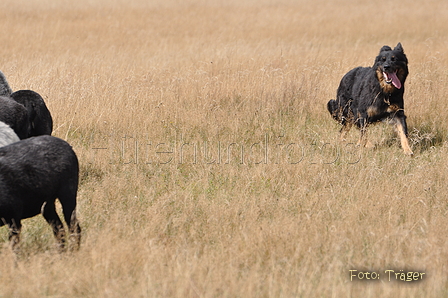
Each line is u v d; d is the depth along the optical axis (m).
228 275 9.82
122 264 10.22
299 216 12.30
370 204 13.11
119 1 76.94
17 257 10.45
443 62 28.94
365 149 18.00
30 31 44.25
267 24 50.16
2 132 12.65
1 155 10.59
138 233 11.71
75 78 23.64
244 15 58.00
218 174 15.86
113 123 19.69
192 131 19.88
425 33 45.38
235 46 34.06
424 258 10.35
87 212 13.16
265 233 11.47
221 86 23.73
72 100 20.83
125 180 14.82
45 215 11.50
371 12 60.09
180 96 22.95
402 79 18.22
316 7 66.81
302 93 23.09
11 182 10.35
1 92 15.91
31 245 11.38
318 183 14.78
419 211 12.87
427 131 19.61
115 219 12.04
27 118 14.52
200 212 13.18
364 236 11.61
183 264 10.23
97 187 14.46
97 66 28.09
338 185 14.38
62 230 11.30
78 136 19.19
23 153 10.70
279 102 22.55
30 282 9.52
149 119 20.17
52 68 25.94
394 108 18.14
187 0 78.38
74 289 9.56
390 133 19.84
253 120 20.94
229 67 27.38
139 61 31.08
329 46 38.53
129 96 21.83
